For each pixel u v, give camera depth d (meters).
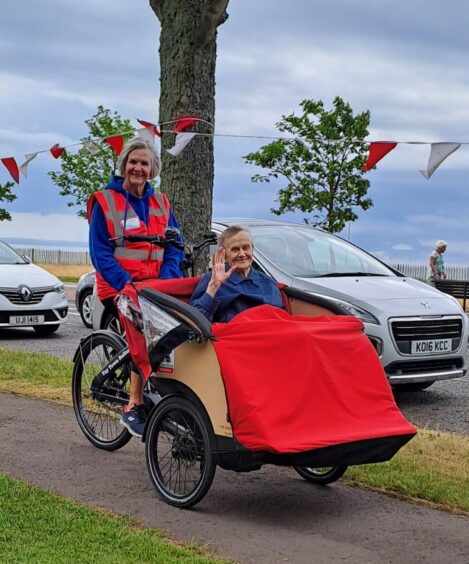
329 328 3.76
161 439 4.21
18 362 7.64
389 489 4.21
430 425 6.02
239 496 4.08
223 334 3.63
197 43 6.64
